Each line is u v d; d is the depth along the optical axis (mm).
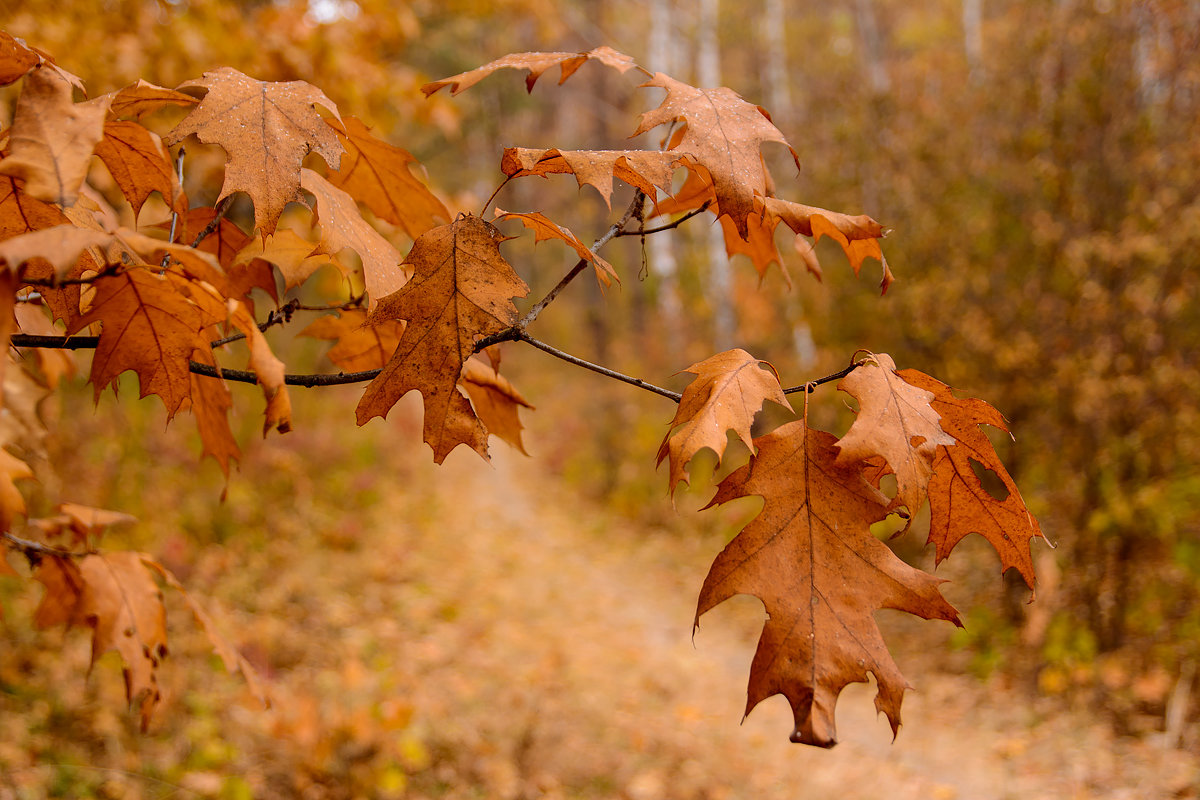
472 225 829
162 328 866
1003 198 6199
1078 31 5867
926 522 6875
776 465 767
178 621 4555
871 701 5379
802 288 7363
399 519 7992
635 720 4832
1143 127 5473
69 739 3400
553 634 6066
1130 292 5312
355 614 5535
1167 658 5023
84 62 2855
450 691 4711
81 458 5480
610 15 15016
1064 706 4891
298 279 1046
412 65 11469
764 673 691
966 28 10609
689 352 10570
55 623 1252
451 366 777
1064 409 5594
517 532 8836
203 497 6250
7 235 906
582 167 783
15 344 883
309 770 3510
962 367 6066
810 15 13719
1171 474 5406
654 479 9789
